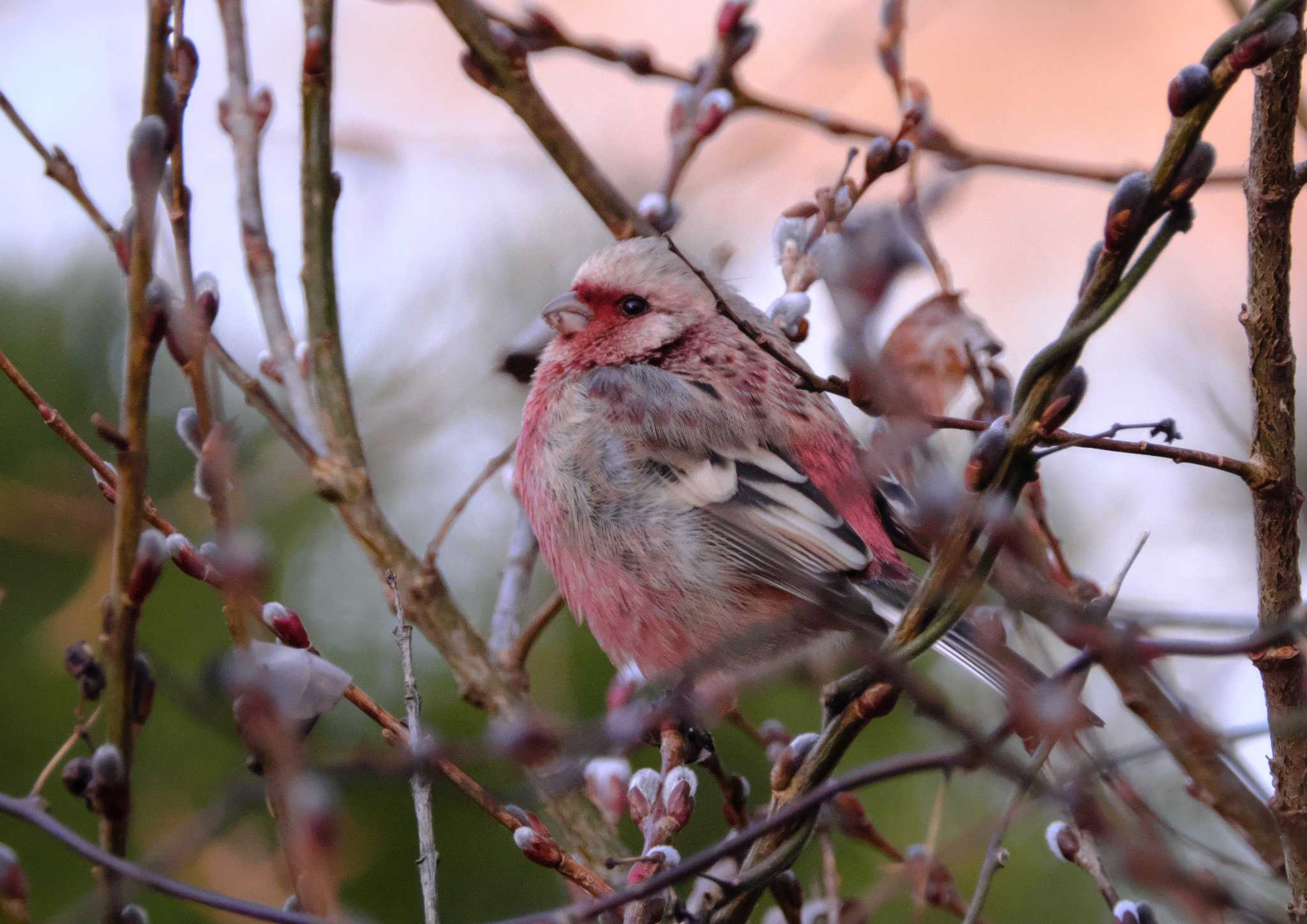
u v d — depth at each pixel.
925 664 8.91
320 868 4.43
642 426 8.98
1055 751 5.80
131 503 4.57
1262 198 5.61
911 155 7.55
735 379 9.30
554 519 9.00
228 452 4.88
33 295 9.15
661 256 9.63
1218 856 5.82
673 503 8.83
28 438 8.84
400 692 8.77
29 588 8.55
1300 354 13.02
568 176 8.60
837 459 9.09
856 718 5.77
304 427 7.17
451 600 7.56
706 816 9.11
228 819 4.71
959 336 7.11
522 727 4.55
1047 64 16.27
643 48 8.76
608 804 6.94
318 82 7.50
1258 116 5.56
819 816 6.48
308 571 8.90
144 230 4.57
